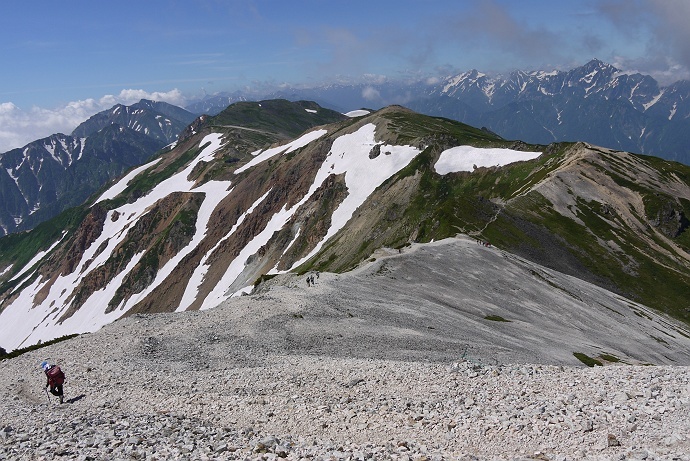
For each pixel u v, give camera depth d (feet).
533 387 76.54
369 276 240.12
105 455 49.98
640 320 307.99
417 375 87.97
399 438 62.59
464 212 449.06
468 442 59.67
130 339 128.98
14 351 142.00
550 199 501.56
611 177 551.18
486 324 204.54
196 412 75.25
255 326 146.92
